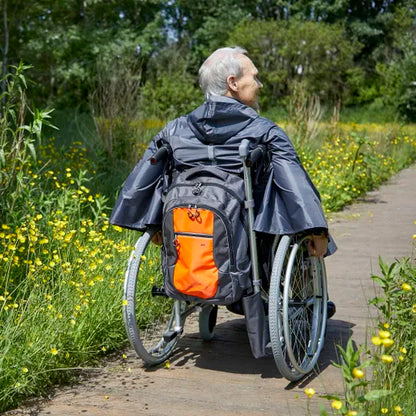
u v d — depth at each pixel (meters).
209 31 47.78
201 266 3.84
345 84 42.16
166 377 4.27
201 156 4.07
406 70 39.78
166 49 36.81
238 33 40.59
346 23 51.50
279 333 3.95
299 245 4.25
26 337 4.15
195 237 3.86
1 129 5.90
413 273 4.11
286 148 4.00
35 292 4.91
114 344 4.72
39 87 26.62
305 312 4.57
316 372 4.33
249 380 4.22
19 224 5.51
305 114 15.32
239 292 3.88
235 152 4.01
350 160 13.34
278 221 3.97
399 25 50.41
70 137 14.79
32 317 4.37
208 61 4.32
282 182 3.95
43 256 5.51
